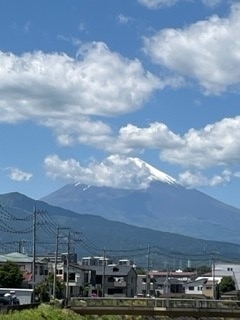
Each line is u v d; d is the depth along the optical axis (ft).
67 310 270.87
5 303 264.11
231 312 282.97
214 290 493.36
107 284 503.61
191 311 283.59
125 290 501.97
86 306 282.97
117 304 286.25
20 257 455.22
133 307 284.41
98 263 579.48
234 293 526.16
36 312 232.53
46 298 382.01
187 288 571.28
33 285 330.75
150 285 562.25
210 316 284.61
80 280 471.62
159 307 284.20
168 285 555.69
